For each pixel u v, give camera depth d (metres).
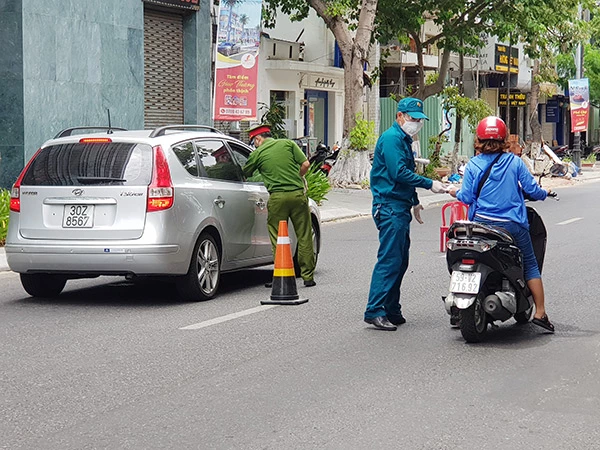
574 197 28.61
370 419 6.32
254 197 11.98
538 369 7.70
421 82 33.69
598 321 9.74
